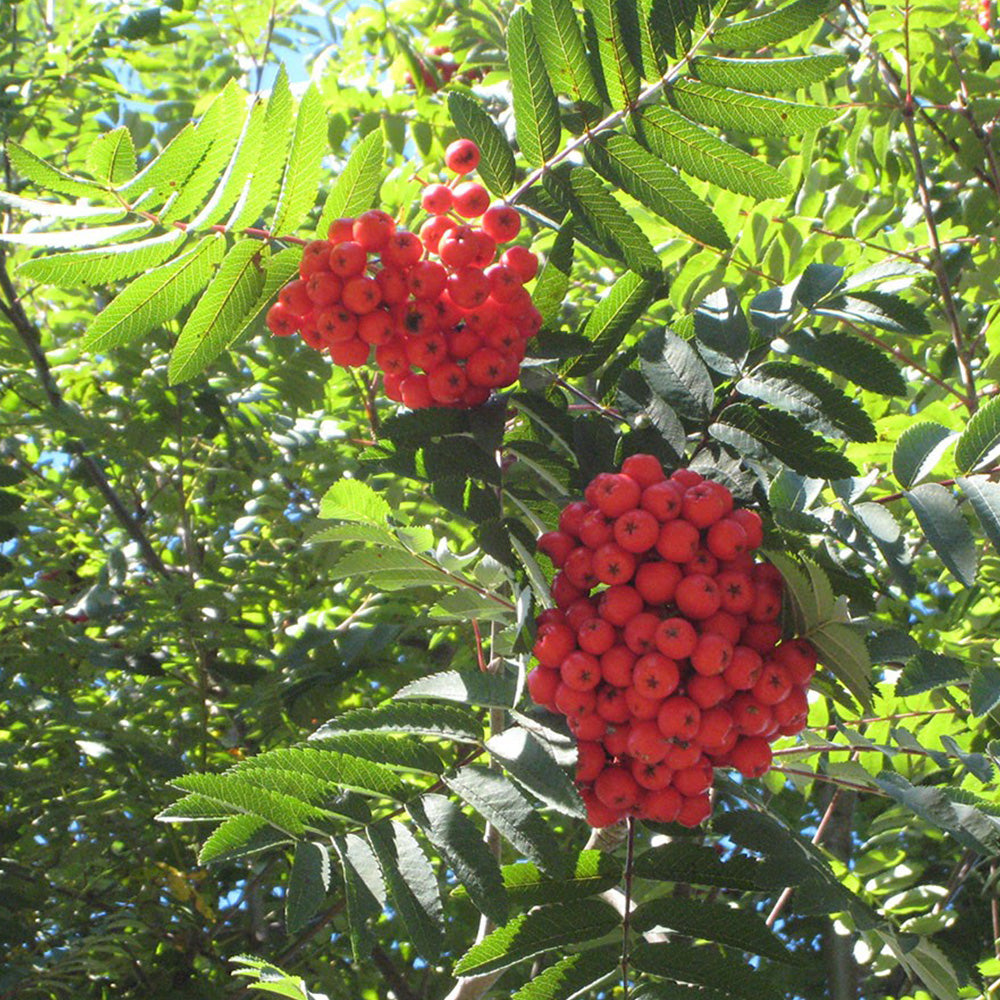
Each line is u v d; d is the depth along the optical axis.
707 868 0.42
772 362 0.44
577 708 0.40
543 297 0.46
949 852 0.69
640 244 0.46
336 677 0.71
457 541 0.72
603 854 0.42
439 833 0.38
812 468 0.43
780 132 0.44
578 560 0.41
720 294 0.46
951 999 0.45
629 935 0.41
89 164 0.40
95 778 0.71
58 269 0.41
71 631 0.71
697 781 0.41
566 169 0.45
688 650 0.40
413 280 0.42
